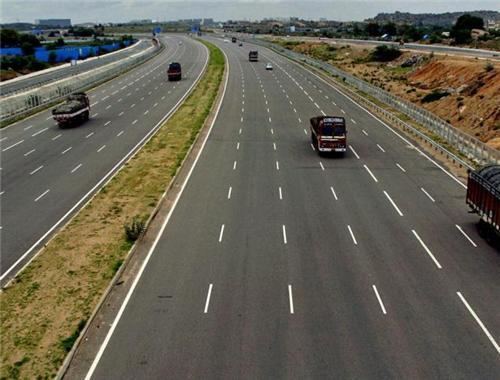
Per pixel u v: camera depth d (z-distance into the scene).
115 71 101.62
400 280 22.67
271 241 26.72
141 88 83.50
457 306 20.59
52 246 26.69
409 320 19.66
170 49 162.00
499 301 20.95
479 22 150.75
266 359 17.52
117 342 18.67
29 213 31.64
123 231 28.38
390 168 39.84
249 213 30.55
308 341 18.45
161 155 43.69
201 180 37.00
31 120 60.62
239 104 67.94
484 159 38.53
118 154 44.59
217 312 20.39
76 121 56.91
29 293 22.17
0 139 51.12
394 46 123.31
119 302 21.36
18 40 173.38
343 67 112.69
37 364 17.52
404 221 29.33
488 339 18.45
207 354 17.86
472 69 73.31
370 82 91.00
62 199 34.00
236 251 25.64
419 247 25.98
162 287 22.41
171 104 68.19
